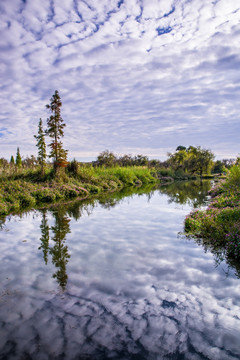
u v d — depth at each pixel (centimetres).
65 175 1939
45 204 1223
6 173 1847
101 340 257
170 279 393
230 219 657
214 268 436
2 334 268
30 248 546
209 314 301
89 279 394
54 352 241
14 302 330
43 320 291
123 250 529
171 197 1524
